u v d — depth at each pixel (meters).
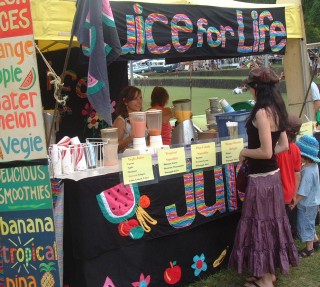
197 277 3.76
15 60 2.74
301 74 5.17
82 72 5.93
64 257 3.12
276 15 4.62
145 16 3.45
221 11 4.02
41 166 2.78
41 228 2.83
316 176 4.14
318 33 31.19
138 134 3.50
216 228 3.91
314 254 4.38
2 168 2.86
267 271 3.40
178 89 21.53
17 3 2.68
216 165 3.79
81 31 2.77
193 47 3.80
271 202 3.38
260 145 3.27
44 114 3.01
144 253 3.35
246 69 24.45
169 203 3.46
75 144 3.10
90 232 2.97
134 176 3.22
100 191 3.03
